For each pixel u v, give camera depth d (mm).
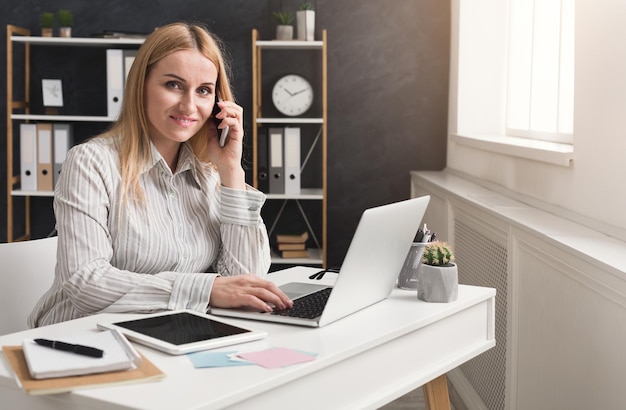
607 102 2543
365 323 1769
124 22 5199
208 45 2113
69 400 1325
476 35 4664
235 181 2260
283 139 4996
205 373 1426
